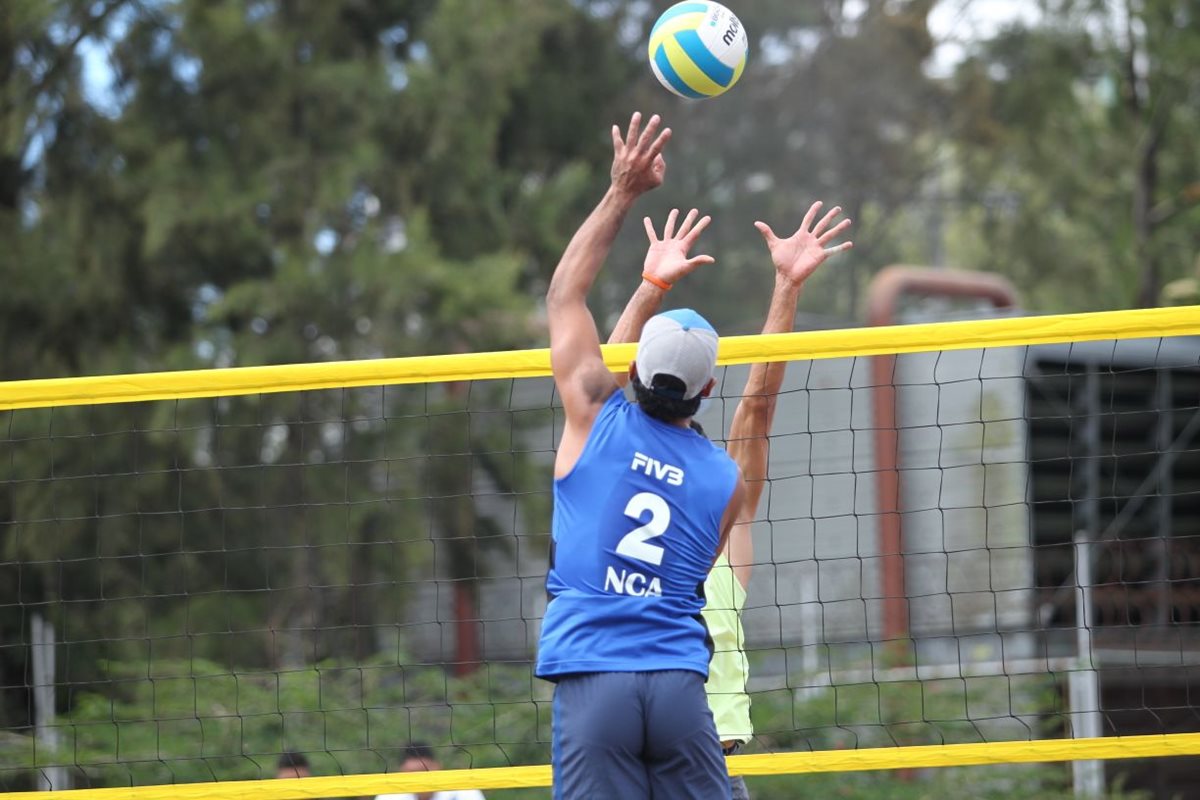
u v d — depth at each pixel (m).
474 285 58.91
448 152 64.75
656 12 84.38
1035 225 89.69
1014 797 35.50
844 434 51.50
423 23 67.12
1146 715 45.66
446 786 18.56
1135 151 78.00
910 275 53.03
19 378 59.88
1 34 60.69
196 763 36.84
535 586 61.00
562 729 13.62
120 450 58.22
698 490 14.05
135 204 61.47
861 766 18.28
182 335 63.88
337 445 61.88
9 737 34.91
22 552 55.84
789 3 89.38
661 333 14.16
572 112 78.19
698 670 13.74
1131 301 75.75
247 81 63.34
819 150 90.88
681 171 85.56
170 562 58.53
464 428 61.12
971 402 49.69
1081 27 81.06
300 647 55.38
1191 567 45.03
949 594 21.47
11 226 61.47
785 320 17.92
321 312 59.59
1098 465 52.59
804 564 51.75
